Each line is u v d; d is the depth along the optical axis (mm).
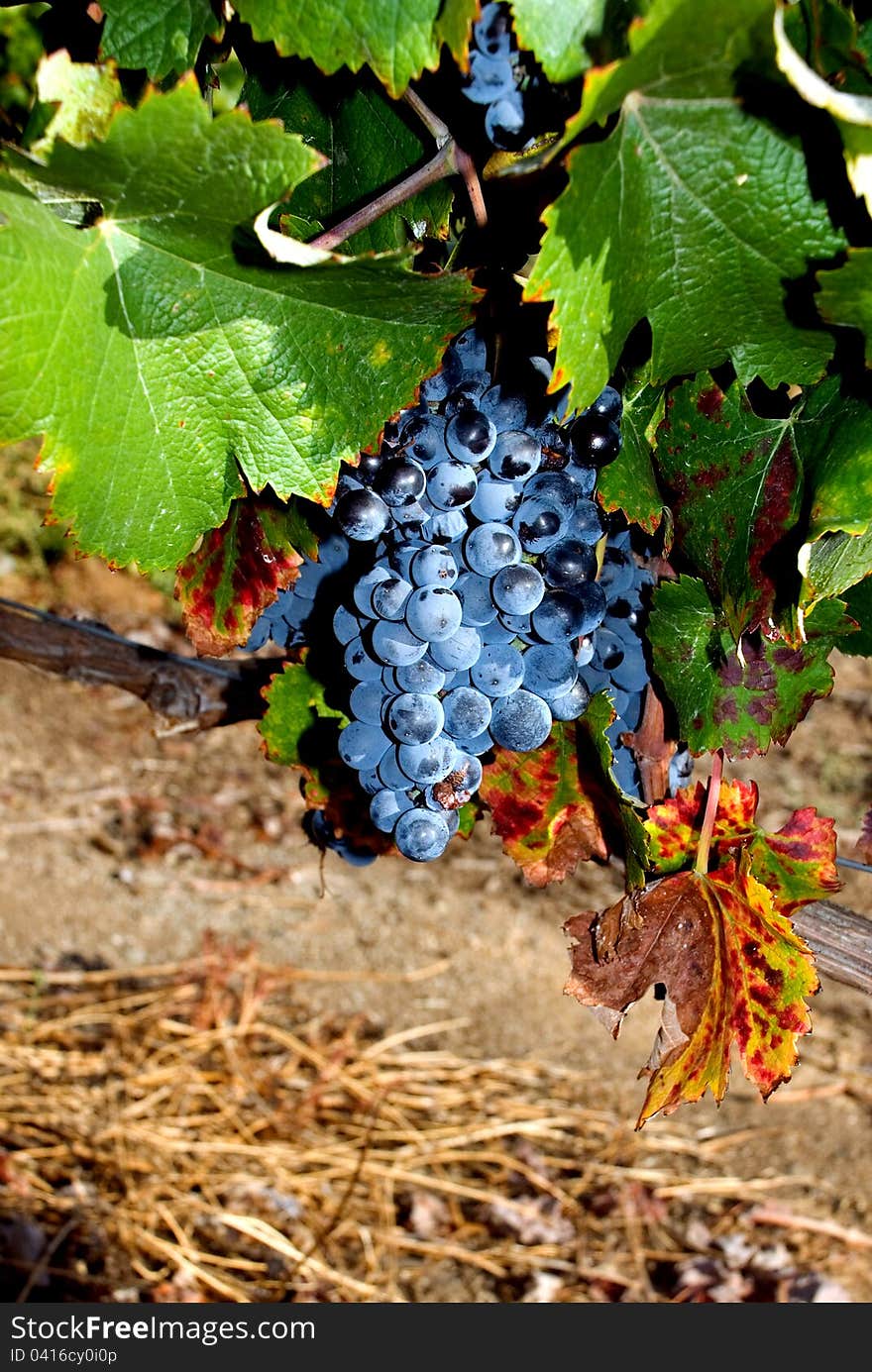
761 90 417
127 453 456
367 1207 1538
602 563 527
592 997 524
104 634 728
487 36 459
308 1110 1665
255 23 448
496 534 482
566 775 525
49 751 2410
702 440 493
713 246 443
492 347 490
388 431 490
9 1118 1588
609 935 521
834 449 474
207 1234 1468
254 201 429
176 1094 1665
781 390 492
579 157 417
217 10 472
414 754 494
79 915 1979
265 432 463
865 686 2783
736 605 497
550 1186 1598
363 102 493
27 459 2727
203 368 457
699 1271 1473
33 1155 1536
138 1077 1672
